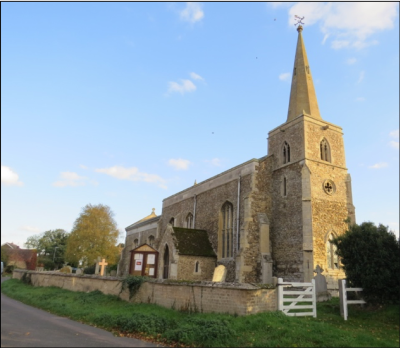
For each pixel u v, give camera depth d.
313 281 14.09
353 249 14.96
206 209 32.19
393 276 13.81
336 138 27.16
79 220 45.53
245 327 11.06
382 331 11.57
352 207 25.36
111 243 45.56
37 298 20.91
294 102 29.58
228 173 29.83
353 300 14.55
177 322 12.30
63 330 11.70
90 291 22.42
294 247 23.59
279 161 27.11
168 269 28.09
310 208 23.34
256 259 24.61
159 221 41.88
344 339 9.96
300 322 11.73
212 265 28.20
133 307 16.27
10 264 56.72
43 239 77.56
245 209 25.58
